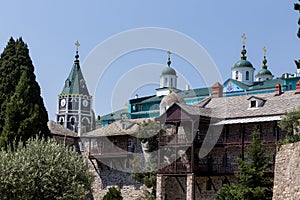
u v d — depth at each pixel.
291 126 49.59
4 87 64.75
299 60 39.41
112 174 67.50
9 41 67.31
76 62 99.75
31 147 43.09
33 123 59.03
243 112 58.19
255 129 56.75
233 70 105.94
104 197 62.06
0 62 66.44
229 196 47.47
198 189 58.47
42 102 63.59
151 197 60.34
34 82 65.56
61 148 44.50
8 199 40.75
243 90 97.25
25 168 41.22
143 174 62.62
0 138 57.75
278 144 46.44
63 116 95.44
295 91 59.91
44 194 41.62
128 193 65.50
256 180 47.06
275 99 58.66
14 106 59.19
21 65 66.00
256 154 48.12
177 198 60.19
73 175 43.41
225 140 58.25
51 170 41.88
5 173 40.88
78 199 41.97
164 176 59.47
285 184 42.44
